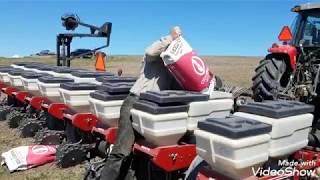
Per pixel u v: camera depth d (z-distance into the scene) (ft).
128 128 14.48
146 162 15.12
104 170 14.58
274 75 22.56
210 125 11.33
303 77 22.04
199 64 14.82
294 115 12.46
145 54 15.02
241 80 56.90
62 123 22.82
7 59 125.70
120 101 16.42
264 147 11.50
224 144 10.89
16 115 27.50
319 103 21.06
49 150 20.94
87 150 19.72
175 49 14.44
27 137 24.93
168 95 13.47
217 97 14.66
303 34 23.99
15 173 19.71
